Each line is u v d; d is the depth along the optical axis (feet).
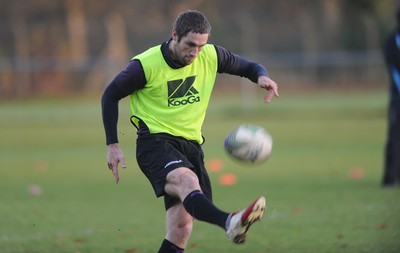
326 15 447.01
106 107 66.54
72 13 465.88
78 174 164.25
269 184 143.23
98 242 91.97
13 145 231.91
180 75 66.95
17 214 113.39
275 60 406.82
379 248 84.69
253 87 360.69
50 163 185.78
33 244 90.94
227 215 58.29
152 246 89.35
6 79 405.18
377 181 141.90
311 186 138.31
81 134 263.70
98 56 445.37
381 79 391.45
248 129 65.46
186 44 63.93
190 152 67.87
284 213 109.81
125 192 136.87
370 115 304.09
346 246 86.12
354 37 417.69
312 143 219.00
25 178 158.20
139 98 67.82
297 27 424.87
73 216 111.45
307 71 400.88
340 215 106.63
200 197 60.85
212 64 68.39
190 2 479.82
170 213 68.03
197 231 98.37
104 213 114.32
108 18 471.21
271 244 88.63
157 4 478.59
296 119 298.97
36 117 333.42
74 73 411.95
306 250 84.84
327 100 360.28
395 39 125.39
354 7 414.41
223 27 430.61
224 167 172.65
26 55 433.48
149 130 66.95
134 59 66.90
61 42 441.27
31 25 440.45
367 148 202.59
